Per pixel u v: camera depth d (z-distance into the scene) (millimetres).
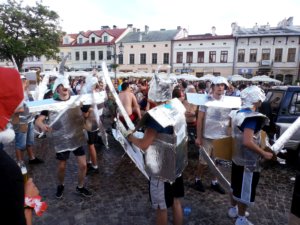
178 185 2400
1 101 949
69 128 3391
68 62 42688
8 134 1025
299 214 1815
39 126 3340
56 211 3256
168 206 2273
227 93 11258
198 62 35281
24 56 26750
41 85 5727
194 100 3699
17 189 975
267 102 5480
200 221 3047
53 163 5012
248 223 2740
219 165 3980
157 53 37250
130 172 4641
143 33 40219
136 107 5211
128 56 38781
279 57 31609
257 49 32312
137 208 3352
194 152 5961
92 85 4035
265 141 2691
